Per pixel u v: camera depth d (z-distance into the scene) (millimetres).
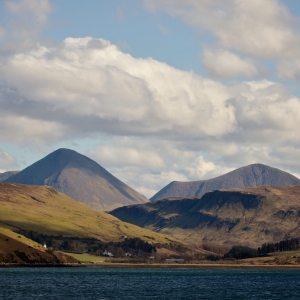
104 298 180125
